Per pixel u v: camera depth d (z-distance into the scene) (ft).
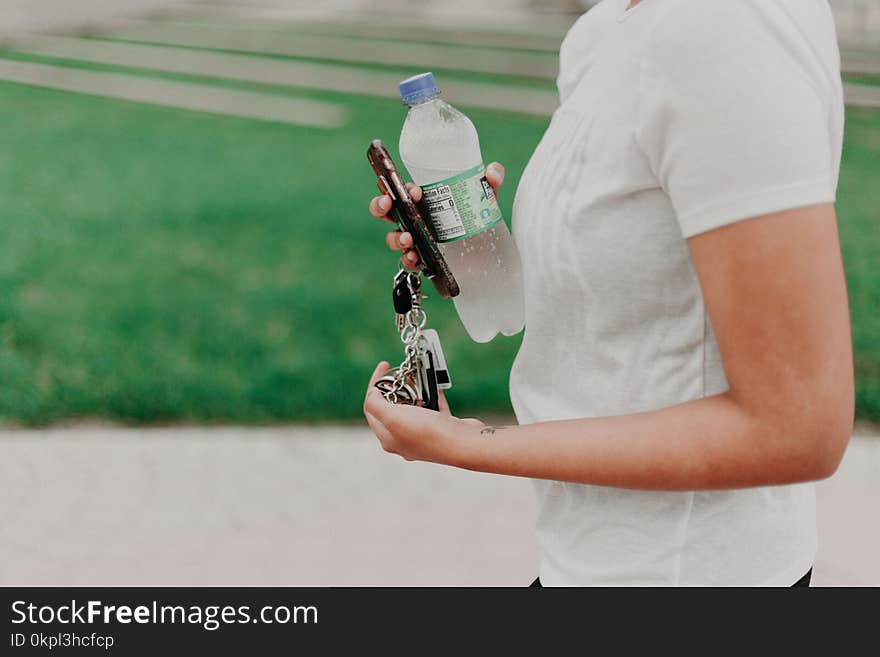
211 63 63.82
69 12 81.10
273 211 33.35
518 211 5.12
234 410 19.02
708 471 4.05
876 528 13.99
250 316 24.06
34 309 24.62
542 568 5.42
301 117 49.11
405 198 5.54
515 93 53.06
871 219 30.17
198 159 41.27
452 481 15.81
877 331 21.94
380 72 60.03
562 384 4.97
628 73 4.30
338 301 24.93
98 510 15.17
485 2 88.02
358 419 18.61
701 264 3.95
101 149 43.39
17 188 37.35
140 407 19.13
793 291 3.74
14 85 58.08
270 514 14.93
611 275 4.49
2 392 19.81
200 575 13.24
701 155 3.85
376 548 13.84
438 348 5.93
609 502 4.92
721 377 4.45
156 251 29.48
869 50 57.31
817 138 3.77
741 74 3.77
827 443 3.83
